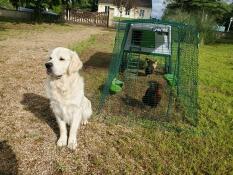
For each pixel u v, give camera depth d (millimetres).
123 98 2180
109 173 1264
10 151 1343
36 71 2623
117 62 2553
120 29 2814
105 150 1440
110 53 4020
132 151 1445
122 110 1949
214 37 7301
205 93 2553
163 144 1532
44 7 8906
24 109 1795
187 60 2615
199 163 1398
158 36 2764
